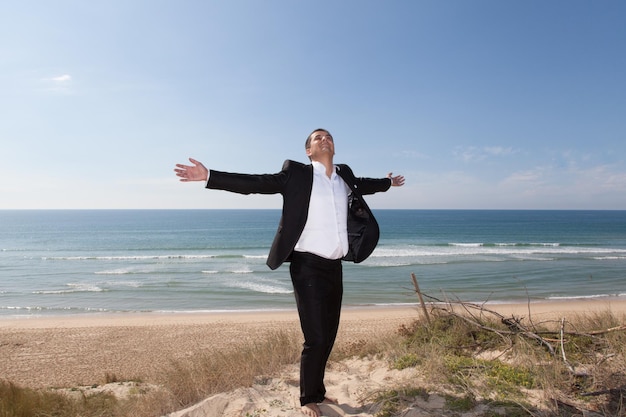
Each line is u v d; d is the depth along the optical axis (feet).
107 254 163.12
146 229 358.23
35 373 36.04
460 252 148.46
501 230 321.11
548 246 179.83
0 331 50.47
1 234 298.15
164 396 12.58
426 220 524.93
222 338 45.75
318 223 9.12
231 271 108.78
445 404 9.57
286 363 15.01
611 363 11.43
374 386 11.30
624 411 9.04
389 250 157.48
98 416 15.35
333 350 17.83
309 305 9.05
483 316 19.03
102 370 36.47
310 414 9.33
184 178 8.17
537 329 15.72
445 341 15.30
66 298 76.54
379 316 55.21
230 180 8.38
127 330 50.21
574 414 9.08
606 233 281.33
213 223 472.44
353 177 10.29
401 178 11.91
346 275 96.94
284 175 9.04
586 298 67.31
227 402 10.68
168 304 70.28
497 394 10.00
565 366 11.55
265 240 232.53
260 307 66.85
